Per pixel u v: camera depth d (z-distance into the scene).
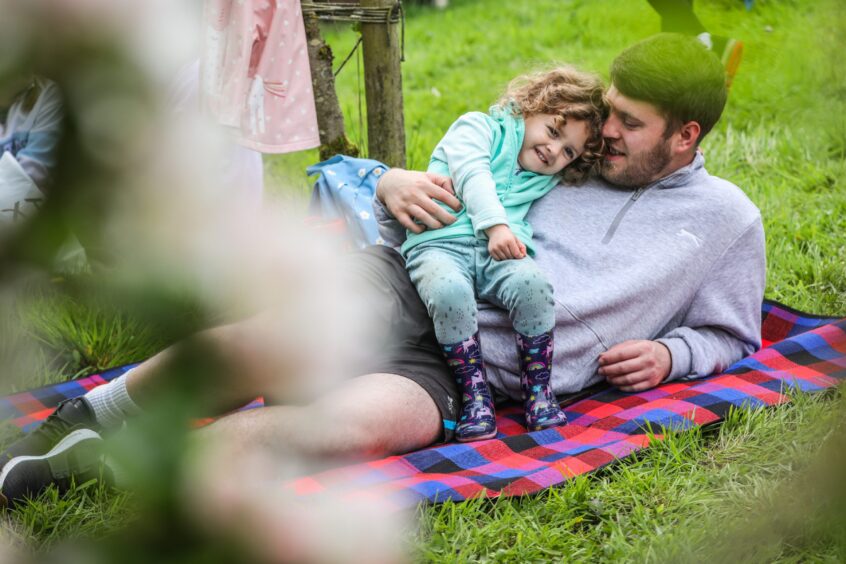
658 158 2.38
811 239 3.41
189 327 0.40
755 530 0.79
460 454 2.01
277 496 0.43
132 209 0.37
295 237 0.42
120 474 0.40
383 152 3.30
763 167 4.20
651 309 2.38
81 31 0.35
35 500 1.81
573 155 2.43
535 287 2.14
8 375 0.39
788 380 2.29
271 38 2.80
